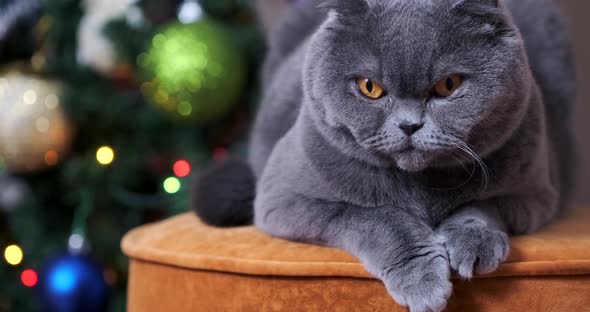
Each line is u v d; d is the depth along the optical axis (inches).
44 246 41.2
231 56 37.4
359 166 26.3
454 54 24.3
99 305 38.1
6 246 43.5
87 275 37.5
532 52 32.0
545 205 27.9
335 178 26.5
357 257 25.6
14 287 42.1
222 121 40.8
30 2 41.5
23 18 41.7
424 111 24.4
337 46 25.3
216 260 26.6
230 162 32.5
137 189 42.4
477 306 25.1
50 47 41.3
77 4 40.7
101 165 39.9
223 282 26.7
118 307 40.3
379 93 24.9
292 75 31.8
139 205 41.2
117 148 40.7
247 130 40.8
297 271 25.7
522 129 26.4
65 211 43.1
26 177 42.1
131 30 38.2
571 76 33.5
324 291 25.7
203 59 36.5
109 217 41.4
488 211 26.3
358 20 25.0
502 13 24.9
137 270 29.3
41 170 41.6
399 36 24.4
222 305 26.7
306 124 27.1
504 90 24.7
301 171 27.0
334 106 25.4
